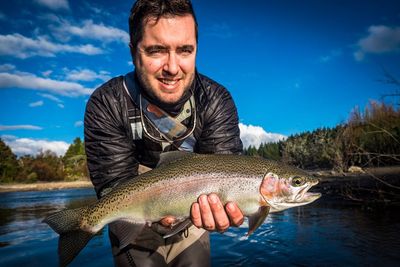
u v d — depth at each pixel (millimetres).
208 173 508
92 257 923
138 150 611
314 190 2188
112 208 522
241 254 896
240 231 1141
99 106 581
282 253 881
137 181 520
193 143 611
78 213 518
